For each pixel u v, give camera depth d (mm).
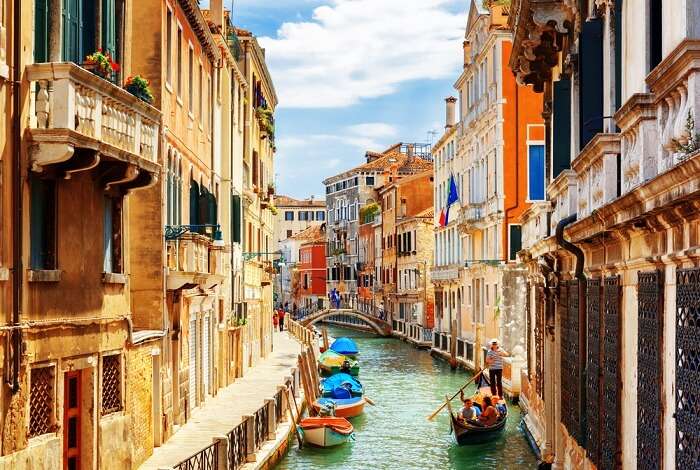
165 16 18656
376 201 79750
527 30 17297
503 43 38062
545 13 15625
